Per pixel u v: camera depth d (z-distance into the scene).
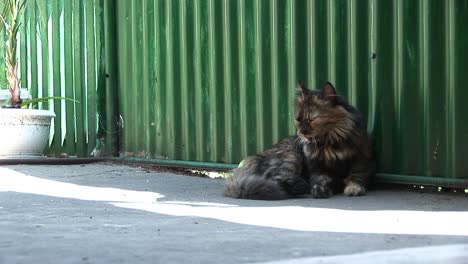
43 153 5.64
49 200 4.05
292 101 4.59
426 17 4.18
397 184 4.35
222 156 4.87
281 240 3.34
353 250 3.23
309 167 4.27
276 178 4.22
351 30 4.39
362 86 4.38
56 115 5.62
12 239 3.37
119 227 3.52
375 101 4.34
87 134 5.52
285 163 4.25
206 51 4.92
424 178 4.20
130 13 5.29
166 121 5.12
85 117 5.53
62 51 5.61
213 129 4.90
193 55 4.98
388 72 4.30
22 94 5.57
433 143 4.19
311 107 4.23
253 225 3.54
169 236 3.39
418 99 4.22
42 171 5.00
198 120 4.97
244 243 3.30
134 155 5.30
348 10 4.40
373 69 4.34
